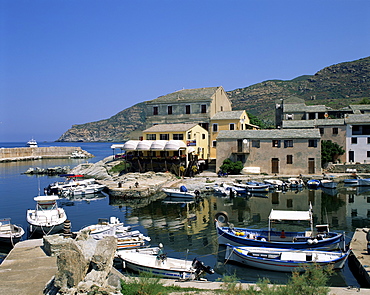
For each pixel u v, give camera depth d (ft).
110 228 84.23
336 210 116.06
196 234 90.33
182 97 229.25
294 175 178.50
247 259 68.28
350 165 188.24
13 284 46.39
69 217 112.27
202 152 210.38
